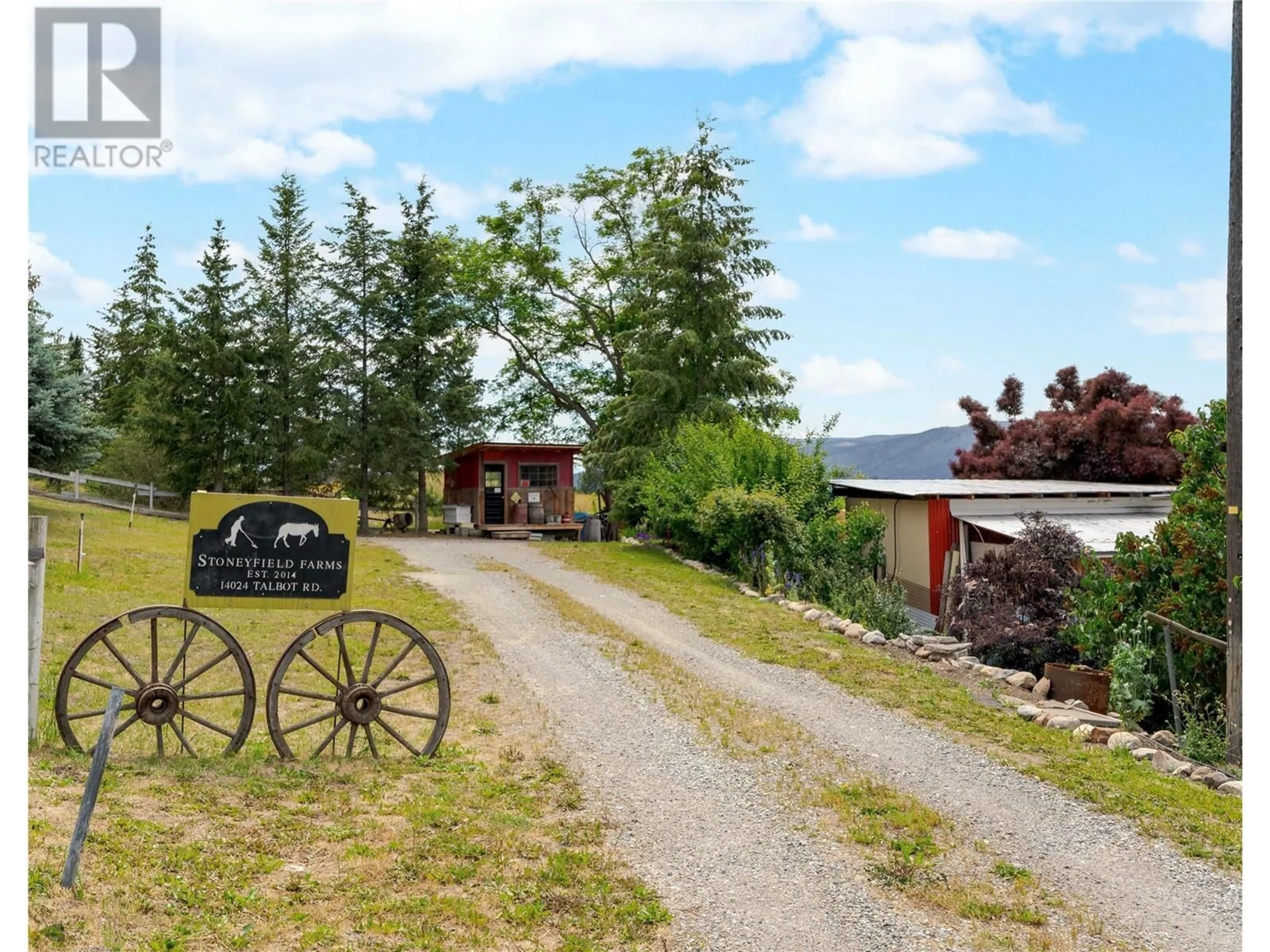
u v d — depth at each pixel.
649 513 26.30
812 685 13.09
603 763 9.48
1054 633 16.61
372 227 34.16
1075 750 10.88
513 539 32.62
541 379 40.62
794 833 8.05
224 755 8.58
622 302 37.81
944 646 15.59
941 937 6.42
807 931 6.38
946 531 22.11
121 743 8.65
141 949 5.22
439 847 7.02
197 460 33.88
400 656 9.14
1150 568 14.59
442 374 34.97
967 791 9.35
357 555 23.44
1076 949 6.38
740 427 24.95
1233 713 11.46
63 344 22.75
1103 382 38.44
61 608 13.92
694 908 6.59
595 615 17.02
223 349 33.44
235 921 5.68
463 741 9.89
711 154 29.45
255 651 12.87
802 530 21.98
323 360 33.12
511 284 38.53
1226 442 12.38
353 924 5.83
